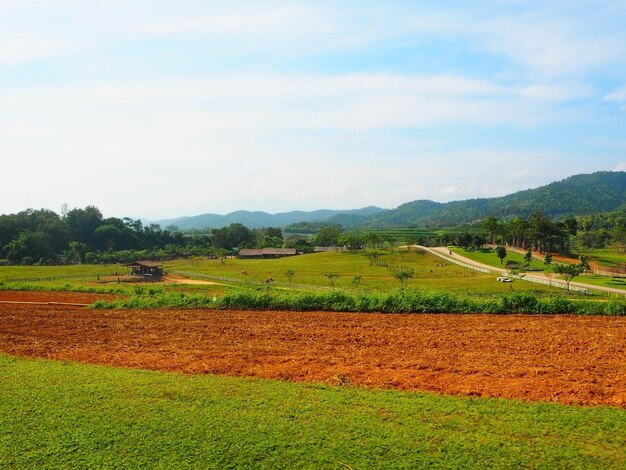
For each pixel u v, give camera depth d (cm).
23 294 4250
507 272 9319
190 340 2061
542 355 1711
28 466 953
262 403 1248
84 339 2119
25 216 17550
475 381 1425
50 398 1294
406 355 1742
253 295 2944
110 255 14950
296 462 955
